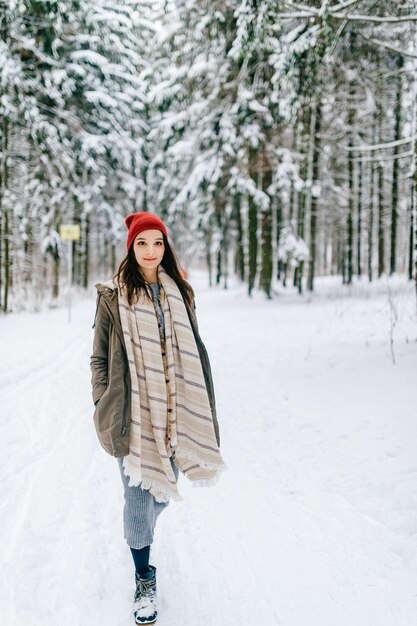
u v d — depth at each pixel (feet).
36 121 45.27
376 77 25.75
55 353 26.84
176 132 55.11
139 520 7.08
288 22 21.06
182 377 7.29
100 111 57.31
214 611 7.28
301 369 21.72
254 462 12.68
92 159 55.62
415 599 7.38
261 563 8.44
